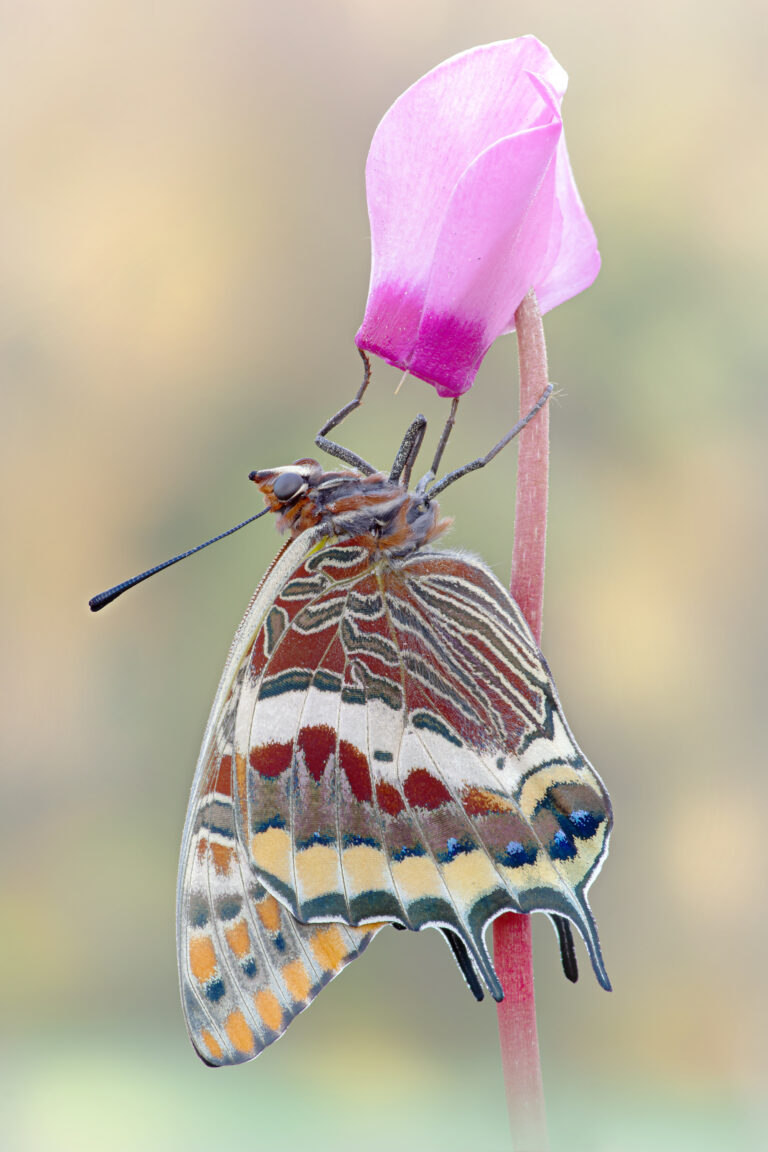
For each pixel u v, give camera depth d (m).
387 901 0.34
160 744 0.74
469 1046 0.62
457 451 0.64
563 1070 0.59
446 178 0.33
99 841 0.73
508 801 0.33
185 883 0.34
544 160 0.33
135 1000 0.66
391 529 0.34
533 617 0.33
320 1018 0.61
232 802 0.35
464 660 0.34
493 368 0.64
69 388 0.80
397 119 0.33
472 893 0.33
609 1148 0.47
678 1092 0.56
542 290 0.33
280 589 0.35
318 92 0.86
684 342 0.73
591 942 0.33
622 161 0.77
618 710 0.72
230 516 0.76
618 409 0.73
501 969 0.33
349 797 0.34
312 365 0.81
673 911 0.69
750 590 0.72
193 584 0.76
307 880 0.34
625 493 0.73
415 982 0.63
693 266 0.74
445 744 0.34
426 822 0.34
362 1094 0.56
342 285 0.82
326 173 0.85
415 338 0.33
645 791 0.72
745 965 0.66
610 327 0.73
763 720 0.71
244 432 0.79
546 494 0.33
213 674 0.74
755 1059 0.59
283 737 0.35
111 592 0.34
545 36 0.82
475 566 0.34
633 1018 0.63
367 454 0.65
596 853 0.33
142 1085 0.54
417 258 0.33
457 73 0.33
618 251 0.74
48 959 0.68
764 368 0.72
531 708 0.33
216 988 0.34
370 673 0.34
